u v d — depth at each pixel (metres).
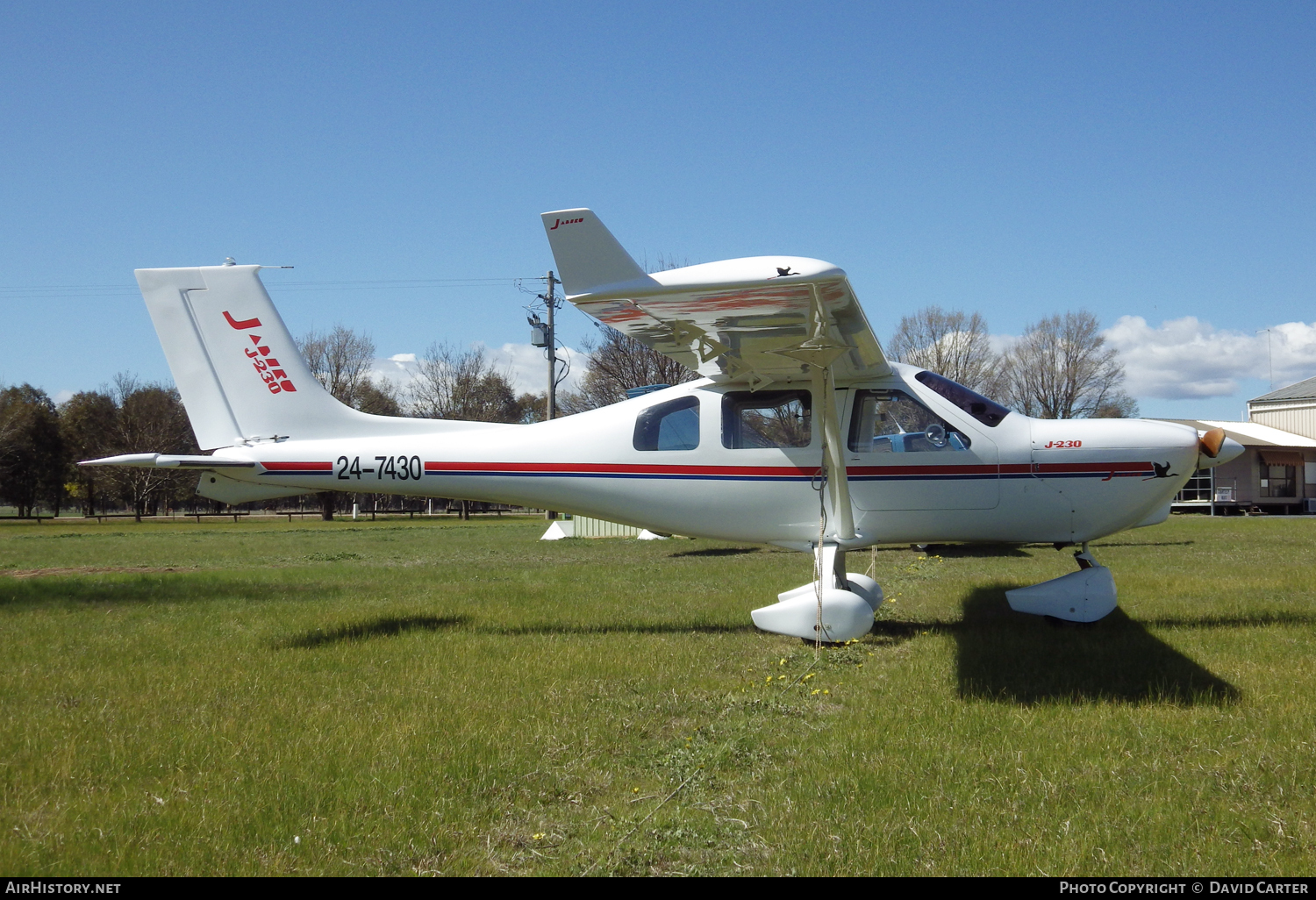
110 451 54.88
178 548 21.03
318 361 51.16
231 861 2.89
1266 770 3.47
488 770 3.66
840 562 7.05
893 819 3.07
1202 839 2.90
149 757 3.93
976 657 5.62
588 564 13.41
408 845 2.97
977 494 6.69
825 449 6.48
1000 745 3.86
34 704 4.91
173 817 3.23
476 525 36.47
